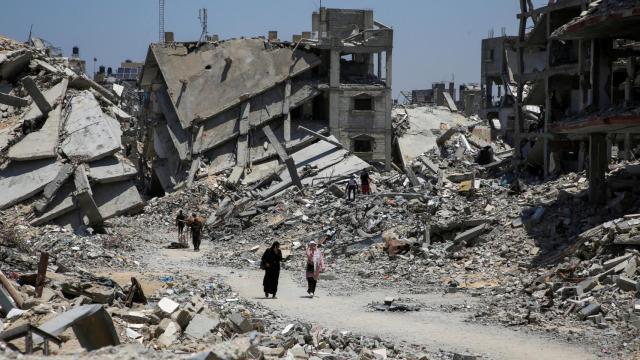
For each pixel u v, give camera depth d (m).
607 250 21.23
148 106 62.06
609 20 23.73
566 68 38.12
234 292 21.69
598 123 24.22
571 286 19.50
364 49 53.56
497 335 16.45
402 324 17.70
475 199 35.00
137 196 37.41
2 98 41.06
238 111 53.28
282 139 52.56
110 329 10.96
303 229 35.72
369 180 41.88
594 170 27.00
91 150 37.00
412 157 54.19
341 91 53.56
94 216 33.94
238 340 9.91
